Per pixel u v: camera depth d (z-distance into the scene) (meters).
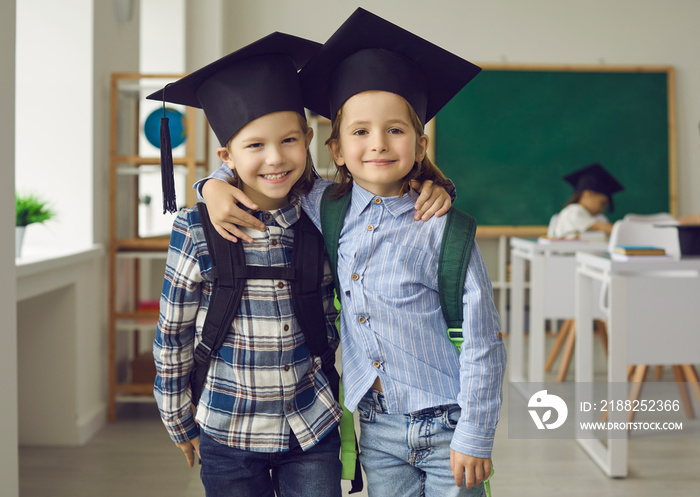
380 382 1.13
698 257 2.46
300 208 1.18
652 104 5.65
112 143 3.00
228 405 1.10
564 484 2.29
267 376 1.10
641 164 5.67
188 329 1.14
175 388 1.14
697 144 5.72
